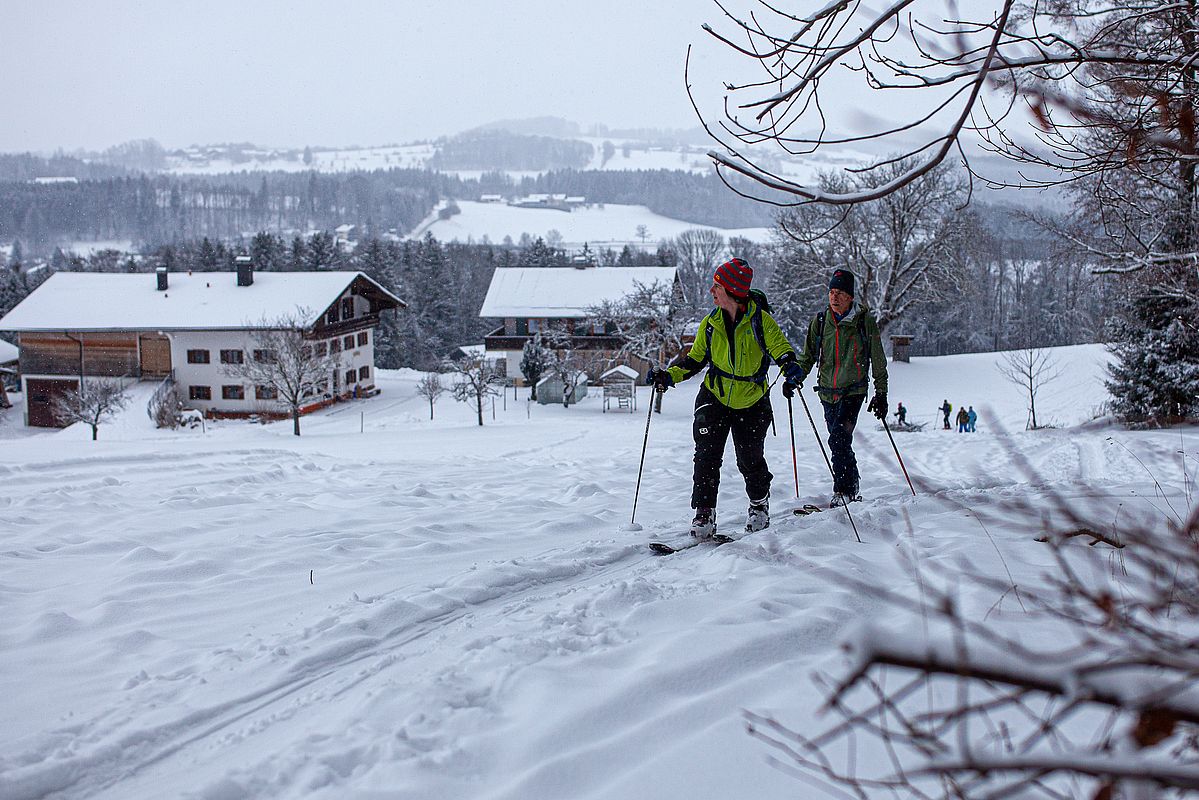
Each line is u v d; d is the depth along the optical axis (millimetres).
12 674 3645
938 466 12156
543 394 49812
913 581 4289
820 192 2936
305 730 2930
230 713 3217
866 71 3385
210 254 92125
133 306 51719
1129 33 4324
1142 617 2582
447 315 88062
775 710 2789
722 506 7348
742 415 5773
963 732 1226
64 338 51125
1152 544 1635
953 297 42844
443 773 2543
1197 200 7004
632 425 34719
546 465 11719
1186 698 958
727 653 3268
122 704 3293
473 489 8953
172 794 2598
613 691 2969
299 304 51094
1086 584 3740
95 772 2836
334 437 29188
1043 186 4047
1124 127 3604
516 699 3016
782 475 9836
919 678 1228
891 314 39938
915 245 39094
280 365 42781
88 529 6645
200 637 4074
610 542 5648
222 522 6797
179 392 50844
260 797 2496
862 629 1012
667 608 3943
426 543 5742
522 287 60188
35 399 51844
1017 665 988
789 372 5645
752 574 4504
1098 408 35531
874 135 3158
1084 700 978
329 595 4703
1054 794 1497
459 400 44250
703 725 2740
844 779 1511
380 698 3045
